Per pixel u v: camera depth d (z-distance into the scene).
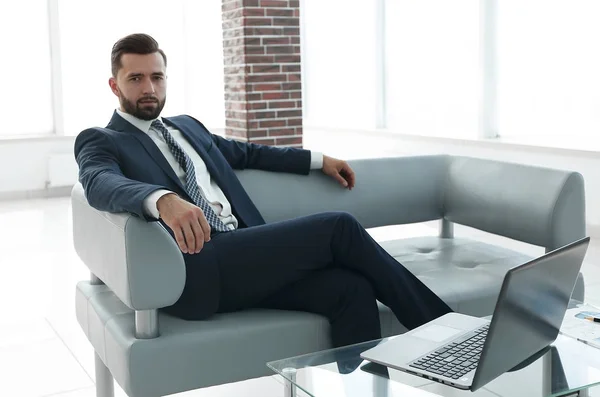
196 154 2.55
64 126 8.50
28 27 8.28
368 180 2.91
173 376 2.04
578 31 6.22
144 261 1.96
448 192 3.03
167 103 9.27
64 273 4.71
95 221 2.20
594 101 6.14
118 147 2.34
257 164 2.78
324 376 1.64
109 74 8.65
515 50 6.87
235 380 2.12
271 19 6.34
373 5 8.91
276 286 2.22
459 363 1.61
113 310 2.25
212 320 2.17
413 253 2.86
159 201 1.88
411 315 2.19
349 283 2.17
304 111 10.71
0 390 2.81
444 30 7.91
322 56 10.22
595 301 3.87
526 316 1.56
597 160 5.64
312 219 2.24
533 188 2.63
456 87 7.80
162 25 9.03
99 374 2.46
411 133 7.88
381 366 1.67
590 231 5.74
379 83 8.91
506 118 7.03
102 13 8.59
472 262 2.73
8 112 8.30
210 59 9.35
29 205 7.63
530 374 1.63
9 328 3.58
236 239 2.24
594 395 2.44
